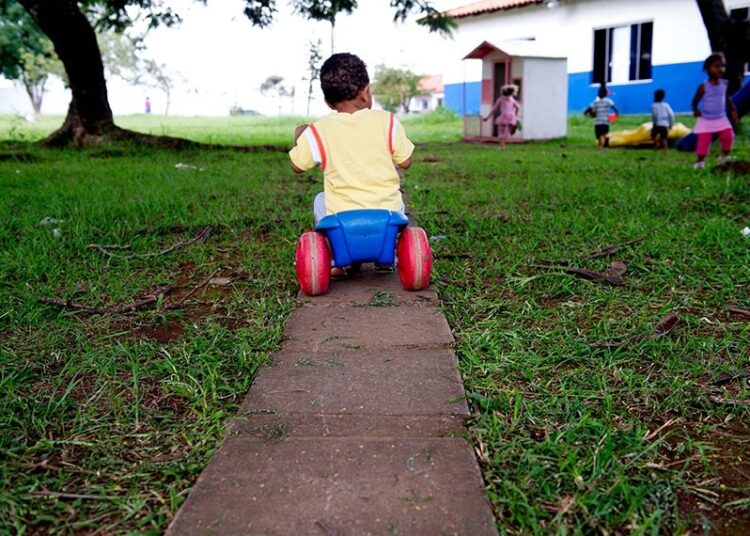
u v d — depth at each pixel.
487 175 8.42
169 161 10.61
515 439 2.14
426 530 1.72
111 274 3.97
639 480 1.96
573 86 21.02
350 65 3.59
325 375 2.60
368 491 1.88
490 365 2.66
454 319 3.18
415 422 2.25
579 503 1.84
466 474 1.95
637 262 4.02
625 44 19.69
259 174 8.65
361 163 3.53
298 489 1.89
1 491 1.95
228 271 4.10
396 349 2.83
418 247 3.49
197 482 1.94
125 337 3.06
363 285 3.71
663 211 5.48
